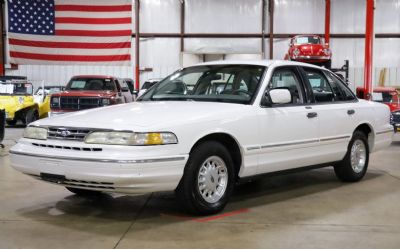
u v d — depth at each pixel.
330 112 5.76
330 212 4.80
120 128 4.05
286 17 22.58
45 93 17.06
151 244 3.75
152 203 5.09
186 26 22.95
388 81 22.20
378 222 4.44
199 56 23.06
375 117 6.64
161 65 23.09
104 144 4.04
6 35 22.75
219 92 5.20
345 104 6.13
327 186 6.15
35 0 22.31
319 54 18.36
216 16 22.80
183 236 3.95
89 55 22.81
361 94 14.96
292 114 5.22
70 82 14.00
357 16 22.36
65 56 22.75
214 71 5.48
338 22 22.44
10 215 4.62
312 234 4.04
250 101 4.94
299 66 5.66
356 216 4.66
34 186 6.00
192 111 4.54
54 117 4.71
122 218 4.50
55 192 5.64
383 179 6.70
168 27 22.95
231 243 3.78
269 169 5.07
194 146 4.41
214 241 3.83
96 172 3.98
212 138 4.62
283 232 4.09
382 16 22.17
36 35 22.50
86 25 22.64
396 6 22.11
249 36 22.75
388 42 22.20
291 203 5.19
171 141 4.12
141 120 4.21
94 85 13.73
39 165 4.30
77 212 4.73
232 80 5.25
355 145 6.37
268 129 4.96
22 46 22.44
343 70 20.05
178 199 4.42
